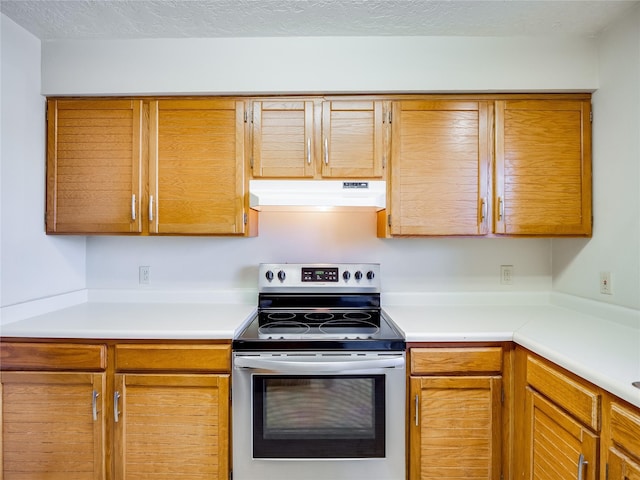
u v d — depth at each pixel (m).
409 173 1.74
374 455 1.43
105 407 1.45
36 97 1.71
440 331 1.46
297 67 1.71
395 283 2.06
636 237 1.48
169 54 1.72
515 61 1.70
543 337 1.34
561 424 1.15
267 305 1.94
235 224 1.74
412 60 1.71
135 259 2.07
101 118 1.75
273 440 1.43
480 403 1.44
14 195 1.60
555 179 1.72
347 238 2.07
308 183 1.72
